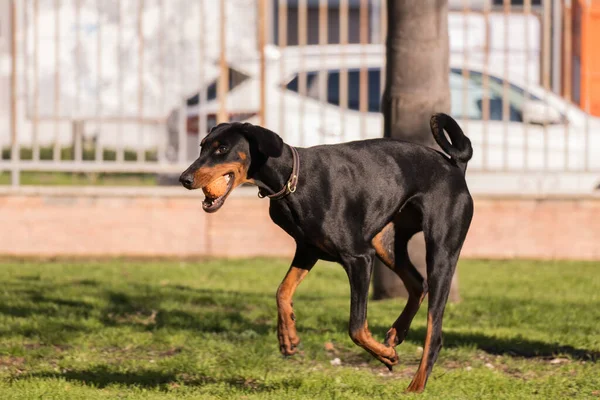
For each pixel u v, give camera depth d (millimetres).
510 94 13289
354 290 6484
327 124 12875
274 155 6168
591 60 14305
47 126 14977
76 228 12906
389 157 6719
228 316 9188
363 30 12734
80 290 10406
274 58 13008
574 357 7852
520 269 12398
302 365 7488
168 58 13109
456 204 6809
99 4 13109
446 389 6641
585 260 13156
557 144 13250
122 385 6742
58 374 7062
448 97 9992
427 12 9828
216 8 13078
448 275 6727
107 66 13125
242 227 13055
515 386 6801
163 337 8242
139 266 12281
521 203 13172
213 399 6328
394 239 7062
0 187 12844
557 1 13836
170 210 12945
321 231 6414
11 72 12852
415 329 8656
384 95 10141
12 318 8867
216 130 6398
